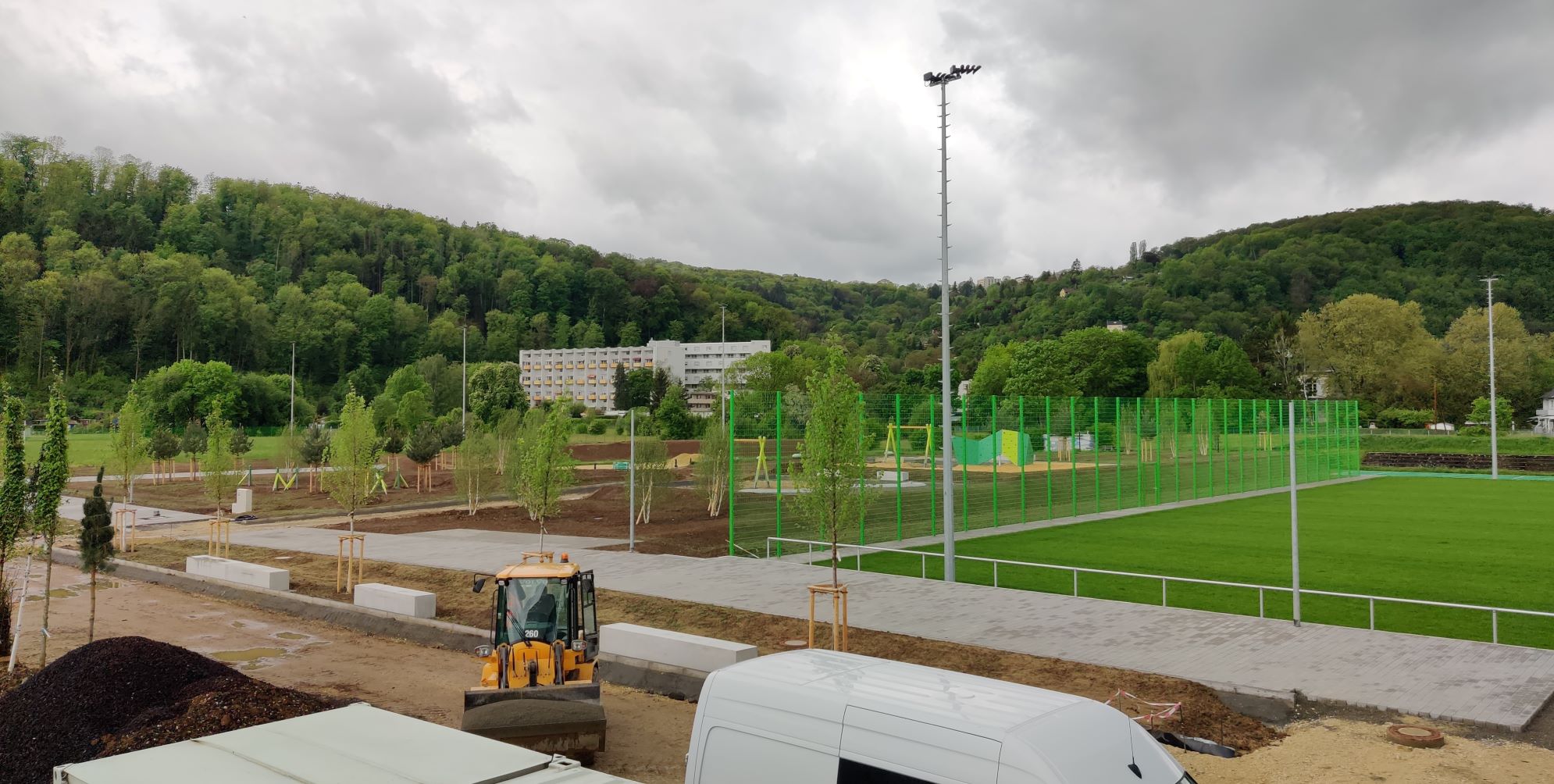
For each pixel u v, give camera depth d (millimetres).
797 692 7176
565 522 37656
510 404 109312
